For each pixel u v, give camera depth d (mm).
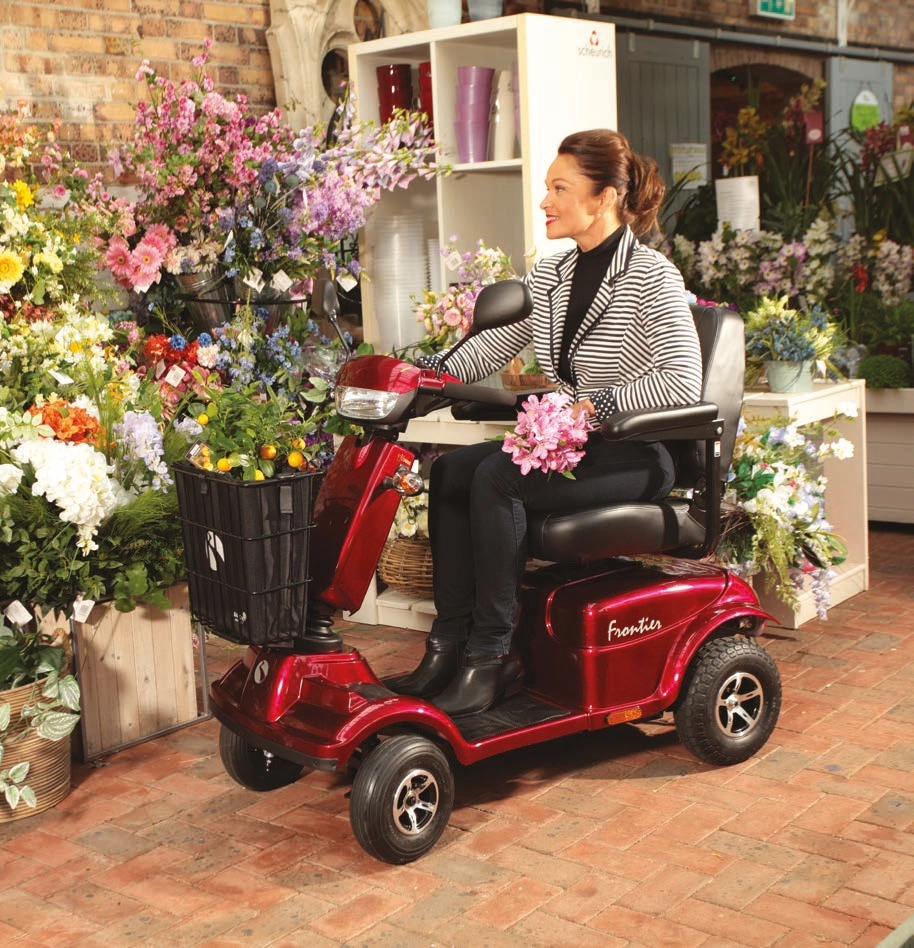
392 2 5191
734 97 8633
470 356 3119
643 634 2914
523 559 2826
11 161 3887
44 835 2807
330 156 4176
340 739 2477
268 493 2420
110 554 3109
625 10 6770
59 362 3432
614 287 2889
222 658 4008
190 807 2922
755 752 3070
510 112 4289
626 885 2479
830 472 4418
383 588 4340
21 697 2828
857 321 5395
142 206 4113
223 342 3957
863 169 5984
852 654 3787
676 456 3020
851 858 2547
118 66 4480
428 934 2330
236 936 2350
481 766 3096
